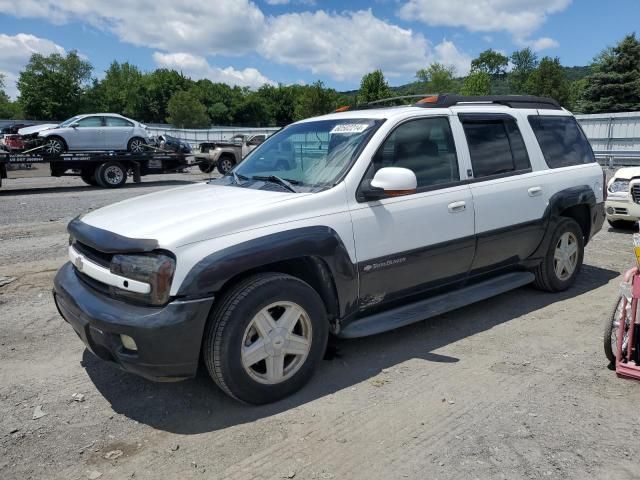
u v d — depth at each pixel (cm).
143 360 317
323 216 373
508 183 495
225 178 473
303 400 360
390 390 371
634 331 378
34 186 1847
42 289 606
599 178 598
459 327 487
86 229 368
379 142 413
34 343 461
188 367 325
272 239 344
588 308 532
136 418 342
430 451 300
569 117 601
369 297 406
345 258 378
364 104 536
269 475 283
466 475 278
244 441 314
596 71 4447
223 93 11488
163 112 10569
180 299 316
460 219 452
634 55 4319
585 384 375
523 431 317
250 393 342
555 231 546
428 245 430
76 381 393
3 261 720
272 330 346
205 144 2258
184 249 319
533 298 564
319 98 7044
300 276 390
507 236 495
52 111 8106
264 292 338
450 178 457
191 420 338
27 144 1716
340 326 396
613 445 302
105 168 1783
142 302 321
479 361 415
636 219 860
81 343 462
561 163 563
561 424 325
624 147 1934
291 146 463
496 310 529
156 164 1947
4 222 1025
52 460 299
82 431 328
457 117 473
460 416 336
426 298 459
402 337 465
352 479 278
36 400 366
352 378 390
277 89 11762
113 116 1869
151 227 342
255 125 11519
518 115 534
